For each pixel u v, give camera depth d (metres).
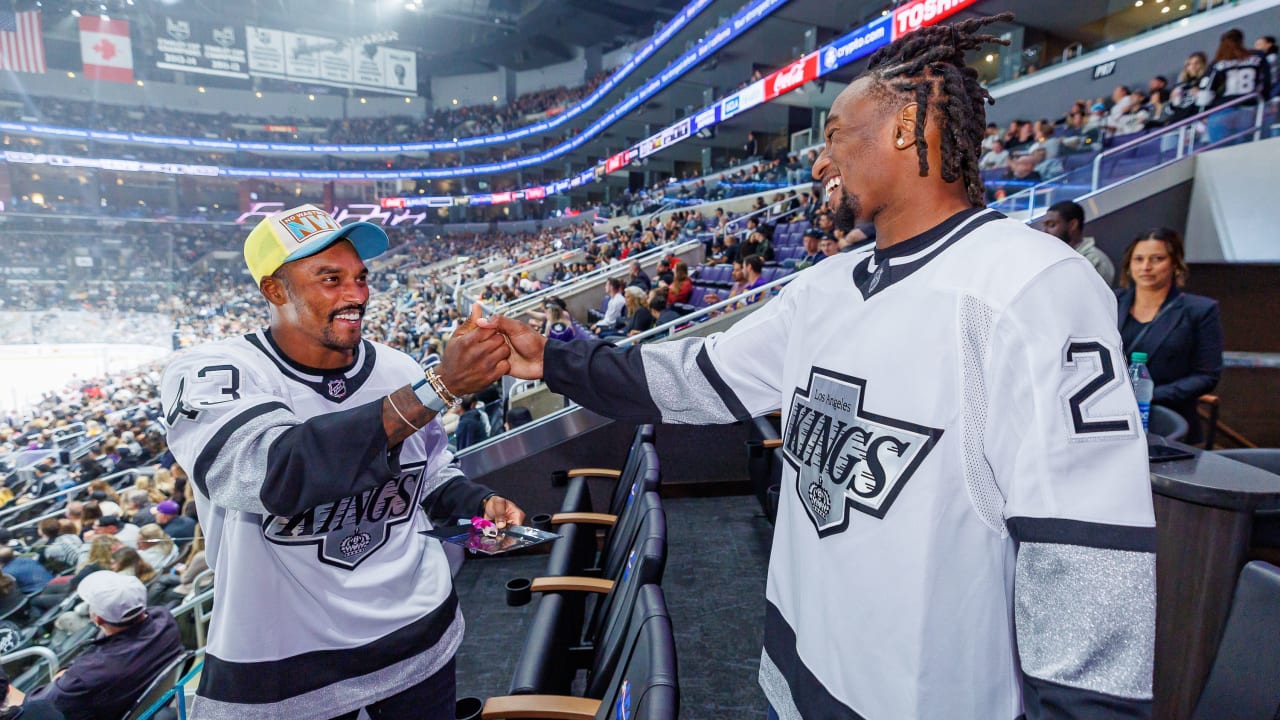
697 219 13.06
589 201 33.88
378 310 21.06
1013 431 0.66
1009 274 0.67
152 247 32.78
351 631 1.11
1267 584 1.16
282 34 30.92
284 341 1.10
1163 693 1.42
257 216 36.12
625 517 2.04
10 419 15.29
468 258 26.69
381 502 1.14
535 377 1.11
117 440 8.55
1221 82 5.87
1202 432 2.55
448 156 38.78
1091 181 5.03
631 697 0.98
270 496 0.85
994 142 8.42
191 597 3.15
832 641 0.78
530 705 1.26
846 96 0.83
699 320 5.08
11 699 2.00
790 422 0.89
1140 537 0.60
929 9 8.79
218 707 1.05
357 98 37.72
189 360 1.02
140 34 31.67
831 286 0.86
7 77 31.66
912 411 0.71
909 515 0.70
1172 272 2.26
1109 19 10.88
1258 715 1.12
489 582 2.93
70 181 33.50
